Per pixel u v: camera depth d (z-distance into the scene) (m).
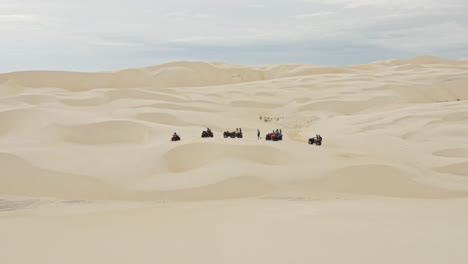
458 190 21.89
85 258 8.01
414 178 23.11
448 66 136.38
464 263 7.28
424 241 8.68
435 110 50.25
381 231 9.65
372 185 21.98
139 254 8.15
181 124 43.97
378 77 101.31
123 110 49.62
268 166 24.17
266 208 14.28
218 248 8.38
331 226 10.27
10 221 12.30
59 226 11.26
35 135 33.12
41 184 21.83
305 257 7.68
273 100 73.06
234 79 141.50
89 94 61.84
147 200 19.69
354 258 7.59
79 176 22.55
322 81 92.94
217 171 23.00
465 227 10.09
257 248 8.31
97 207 17.41
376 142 36.28
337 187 21.62
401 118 47.16
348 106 65.31
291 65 163.25
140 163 24.89
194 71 136.88
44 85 98.94
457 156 31.38
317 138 32.41
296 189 21.06
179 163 25.48
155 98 63.91
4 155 24.80
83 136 33.94
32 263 7.83
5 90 81.00
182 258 7.81
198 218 12.09
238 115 56.22
